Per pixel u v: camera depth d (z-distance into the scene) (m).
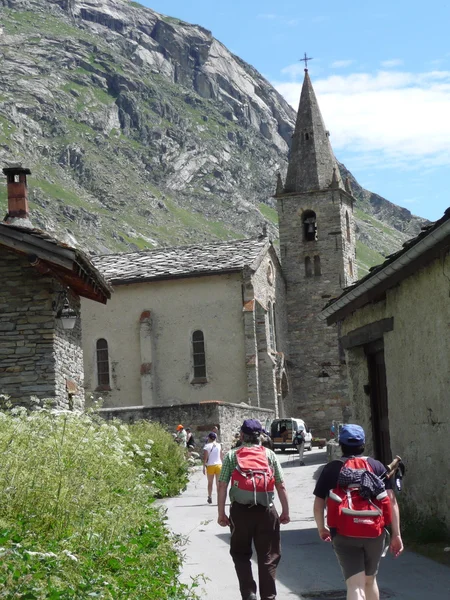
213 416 36.34
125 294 47.53
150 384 46.22
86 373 47.50
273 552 9.07
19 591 6.02
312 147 60.81
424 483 14.14
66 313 20.48
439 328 13.27
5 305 20.38
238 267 46.16
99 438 11.99
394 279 14.27
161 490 22.89
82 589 6.83
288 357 57.59
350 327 18.45
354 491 7.55
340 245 58.69
